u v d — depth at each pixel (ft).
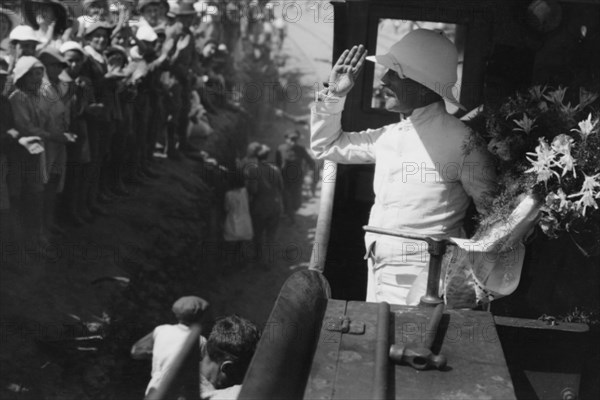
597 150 14.87
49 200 33.45
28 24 31.86
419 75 15.80
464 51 20.27
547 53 19.76
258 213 52.70
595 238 15.70
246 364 14.16
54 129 30.76
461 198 16.26
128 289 33.91
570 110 16.01
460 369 11.27
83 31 36.45
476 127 17.84
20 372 25.18
